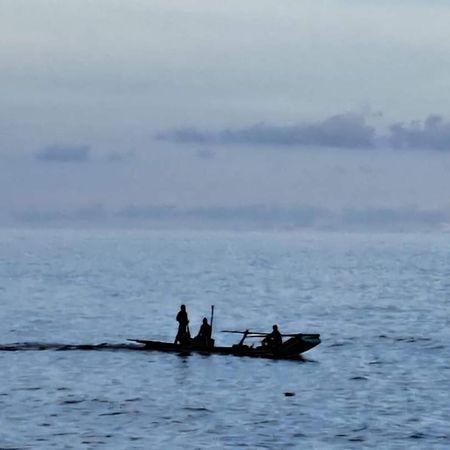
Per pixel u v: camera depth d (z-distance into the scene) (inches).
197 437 6023.6
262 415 6633.9
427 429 6304.1
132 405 6884.8
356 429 6284.5
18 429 6156.5
